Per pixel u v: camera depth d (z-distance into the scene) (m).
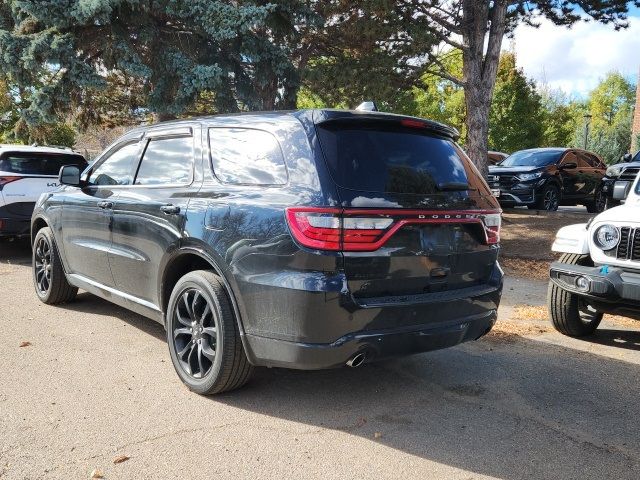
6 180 8.41
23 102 13.67
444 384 4.27
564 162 15.47
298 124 3.59
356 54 12.92
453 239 3.75
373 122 3.67
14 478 2.83
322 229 3.24
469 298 3.80
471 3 12.05
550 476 3.03
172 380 4.15
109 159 5.24
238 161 3.88
